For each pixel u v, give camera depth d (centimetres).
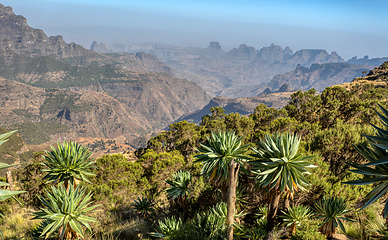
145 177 1513
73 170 844
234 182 651
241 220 976
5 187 1484
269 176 689
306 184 663
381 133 375
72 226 669
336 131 1202
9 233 990
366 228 782
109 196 1205
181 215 1029
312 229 730
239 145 754
